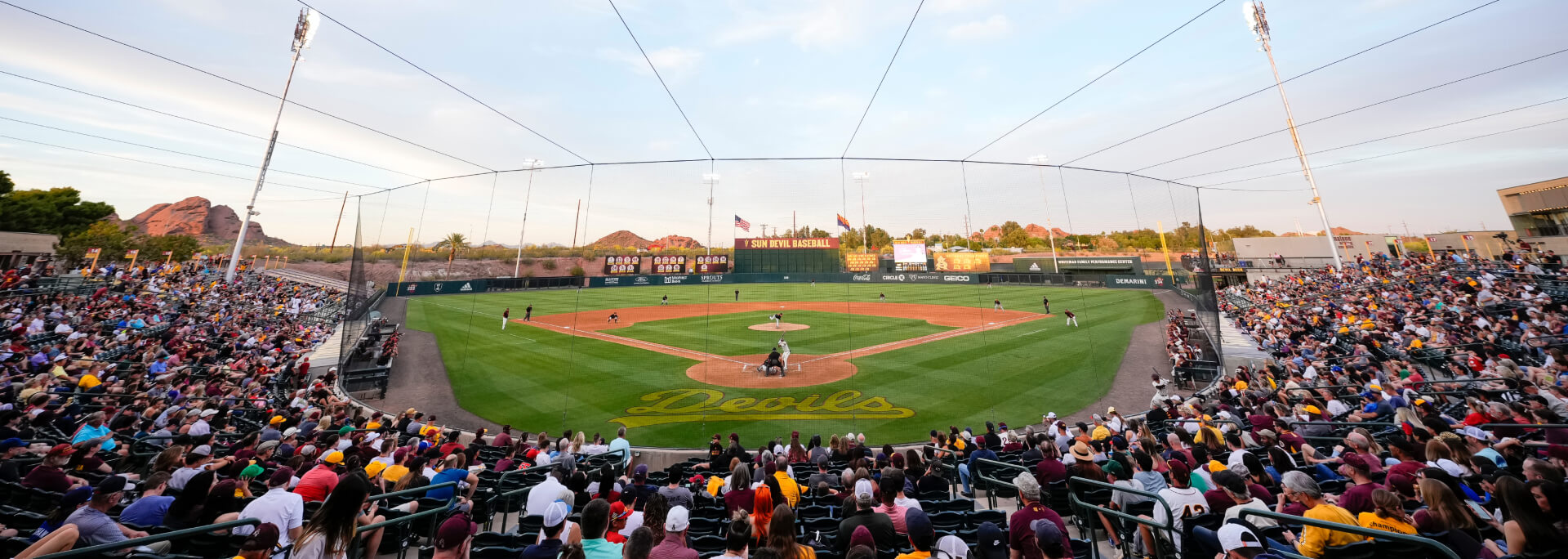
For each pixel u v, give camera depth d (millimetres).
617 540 5707
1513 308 19172
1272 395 13664
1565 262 34062
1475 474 5887
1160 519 5637
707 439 14117
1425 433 7707
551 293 34281
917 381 19094
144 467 9062
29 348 15359
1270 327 24234
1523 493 3920
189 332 21422
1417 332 18859
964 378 19375
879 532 5035
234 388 14578
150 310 24531
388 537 6426
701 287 46906
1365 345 19016
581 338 27750
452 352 23891
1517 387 10969
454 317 30969
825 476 8422
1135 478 6367
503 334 28531
